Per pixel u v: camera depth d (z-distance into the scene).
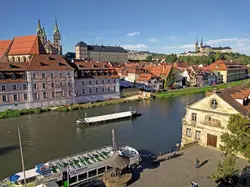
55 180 29.91
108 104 86.88
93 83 89.62
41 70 75.56
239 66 183.75
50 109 76.06
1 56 105.44
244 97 37.34
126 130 56.09
